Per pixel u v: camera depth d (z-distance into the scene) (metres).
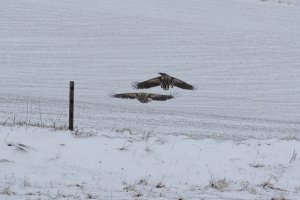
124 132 25.30
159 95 56.47
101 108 44.19
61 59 75.88
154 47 86.94
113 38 90.44
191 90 64.56
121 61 77.75
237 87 67.75
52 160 18.72
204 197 14.77
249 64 80.81
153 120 38.78
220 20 112.19
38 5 109.25
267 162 21.52
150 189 16.08
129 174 18.55
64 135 21.19
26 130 21.36
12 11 102.31
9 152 18.47
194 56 83.19
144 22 102.88
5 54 75.75
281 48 92.19
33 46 81.56
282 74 76.50
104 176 17.78
